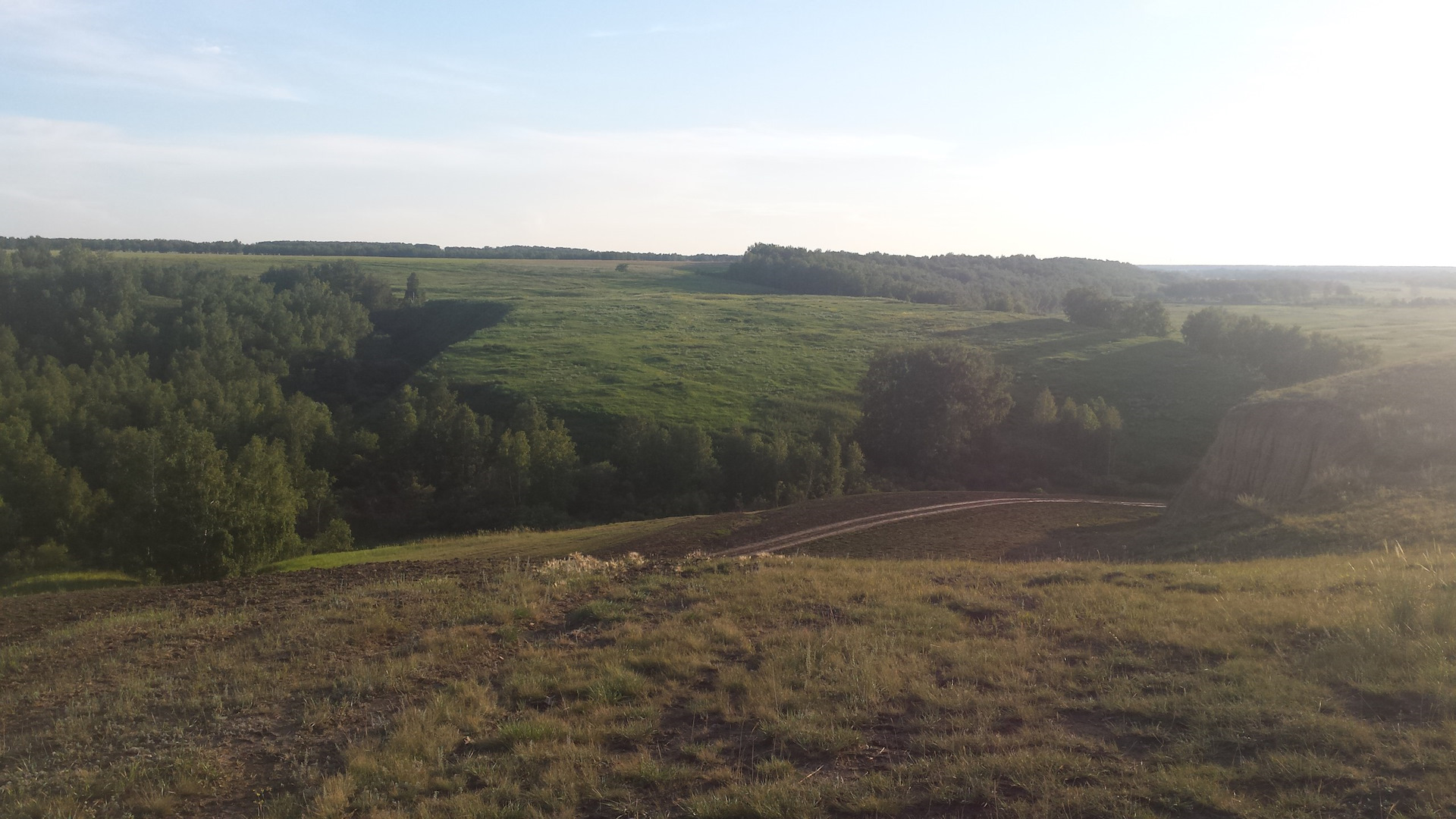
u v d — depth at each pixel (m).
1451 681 7.64
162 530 28.89
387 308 131.88
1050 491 54.25
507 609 13.34
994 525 33.25
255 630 13.55
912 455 67.12
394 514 59.00
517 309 128.75
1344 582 11.81
